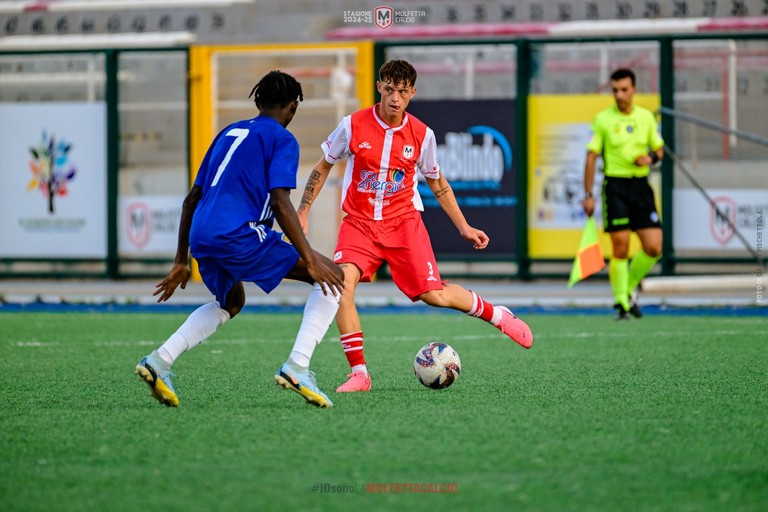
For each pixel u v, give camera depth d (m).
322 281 20.61
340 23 74.12
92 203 55.59
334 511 14.45
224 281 21.23
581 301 46.12
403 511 14.44
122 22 75.75
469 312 25.62
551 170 52.84
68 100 58.69
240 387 25.06
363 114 24.53
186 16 75.19
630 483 15.82
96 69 56.94
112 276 55.94
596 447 18.11
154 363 21.38
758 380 25.84
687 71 55.38
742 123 53.62
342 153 24.84
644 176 40.56
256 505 14.77
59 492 15.50
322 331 21.70
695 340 34.34
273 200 20.52
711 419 20.67
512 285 53.72
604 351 31.75
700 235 52.03
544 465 16.88
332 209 55.88
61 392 24.44
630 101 40.00
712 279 45.88
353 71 58.72
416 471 16.52
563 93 55.94
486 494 15.24
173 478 16.19
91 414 21.39
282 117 21.88
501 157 52.88
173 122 56.91
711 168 52.53
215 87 55.03
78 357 31.00
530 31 68.44
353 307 24.61
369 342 34.53
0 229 56.09
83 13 75.81
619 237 40.38
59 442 18.69
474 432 19.34
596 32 67.06
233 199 21.00
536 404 22.39
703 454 17.64
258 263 20.97
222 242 20.69
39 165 55.75
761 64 55.19
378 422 20.28
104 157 55.31
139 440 18.78
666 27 65.94
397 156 24.44
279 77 21.77
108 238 55.56
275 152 20.89
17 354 31.69
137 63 57.06
